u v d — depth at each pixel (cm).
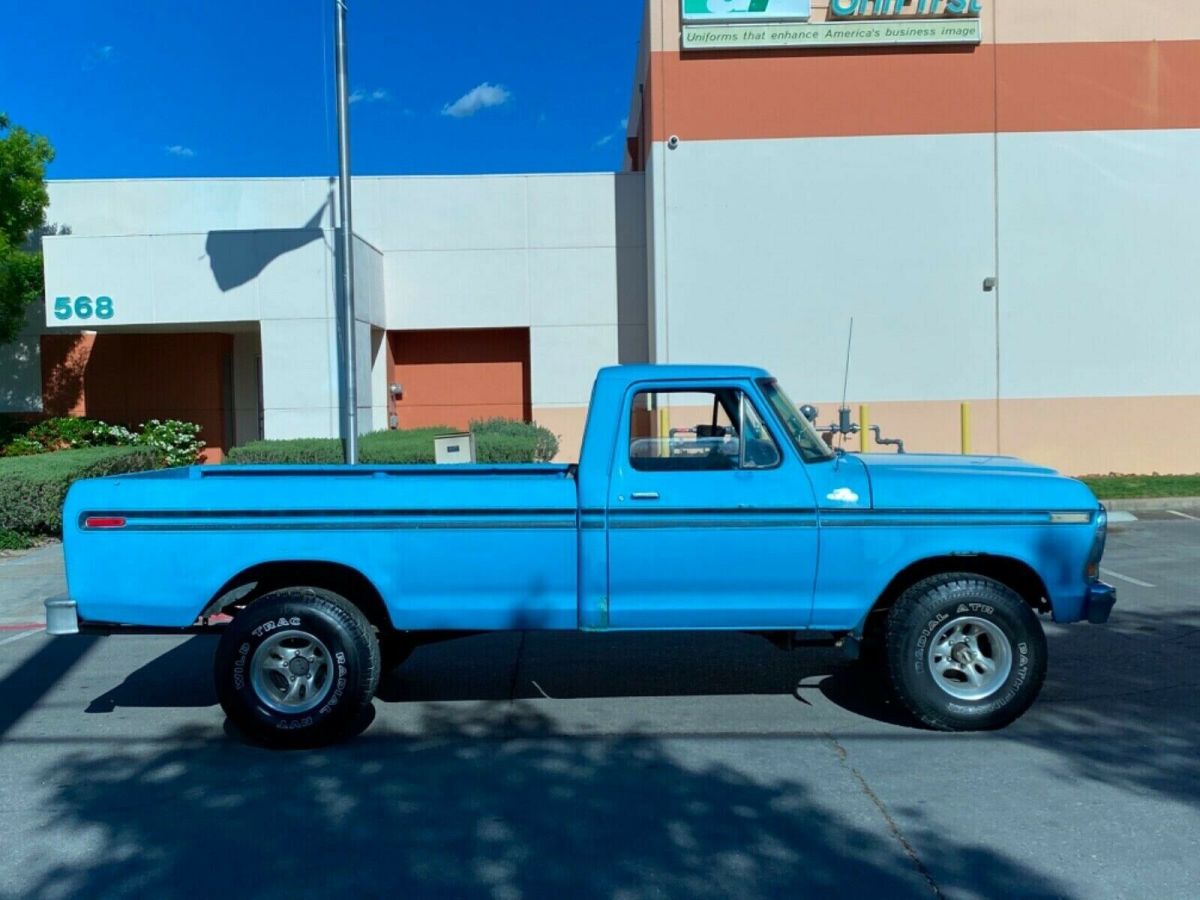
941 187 1714
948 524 584
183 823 479
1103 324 1722
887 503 582
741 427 590
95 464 1448
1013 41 1697
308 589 595
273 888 411
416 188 1950
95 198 1956
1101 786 507
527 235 1950
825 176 1717
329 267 1677
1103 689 675
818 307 1727
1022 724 606
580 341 1956
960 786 509
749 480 584
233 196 1961
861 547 584
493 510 581
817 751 566
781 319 1728
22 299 1769
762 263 1725
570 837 457
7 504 1310
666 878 416
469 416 2034
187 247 1683
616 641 834
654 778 528
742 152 1717
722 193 1722
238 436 2095
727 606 587
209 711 664
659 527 581
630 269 1950
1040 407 1728
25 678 749
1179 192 1709
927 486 588
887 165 1714
